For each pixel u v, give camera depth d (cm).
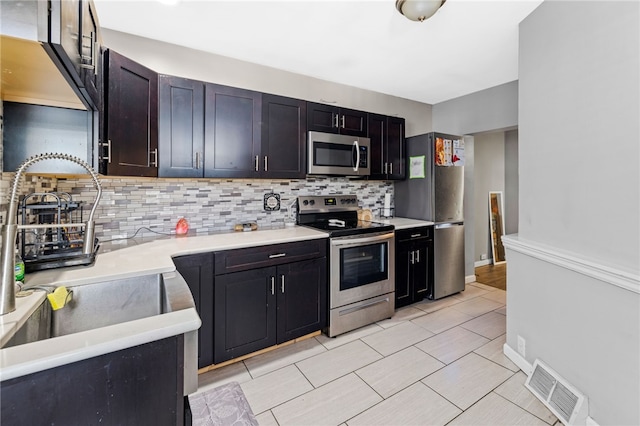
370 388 188
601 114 146
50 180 190
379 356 224
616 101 138
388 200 362
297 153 264
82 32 110
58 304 115
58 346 73
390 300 289
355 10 195
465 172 385
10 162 135
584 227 156
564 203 170
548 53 181
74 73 104
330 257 250
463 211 363
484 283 405
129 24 210
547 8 182
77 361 73
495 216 521
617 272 134
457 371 204
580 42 158
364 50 251
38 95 129
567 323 167
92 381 75
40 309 110
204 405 173
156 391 84
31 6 75
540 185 190
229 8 193
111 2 186
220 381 195
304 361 217
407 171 359
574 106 162
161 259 167
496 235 521
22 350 70
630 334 131
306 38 231
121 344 77
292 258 233
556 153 176
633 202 130
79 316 132
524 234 206
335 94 323
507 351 222
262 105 246
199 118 220
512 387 188
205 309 199
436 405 172
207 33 223
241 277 211
